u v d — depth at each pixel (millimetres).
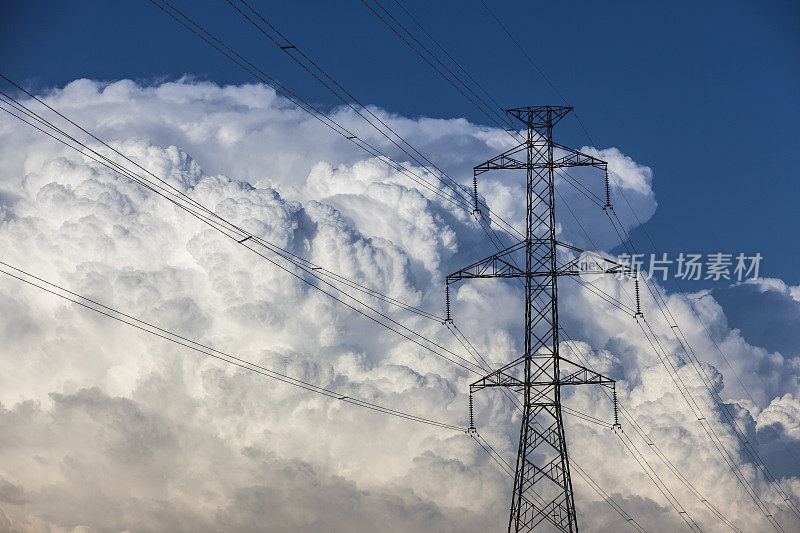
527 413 69125
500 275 70938
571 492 67812
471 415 70375
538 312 70312
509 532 68125
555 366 69688
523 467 68750
